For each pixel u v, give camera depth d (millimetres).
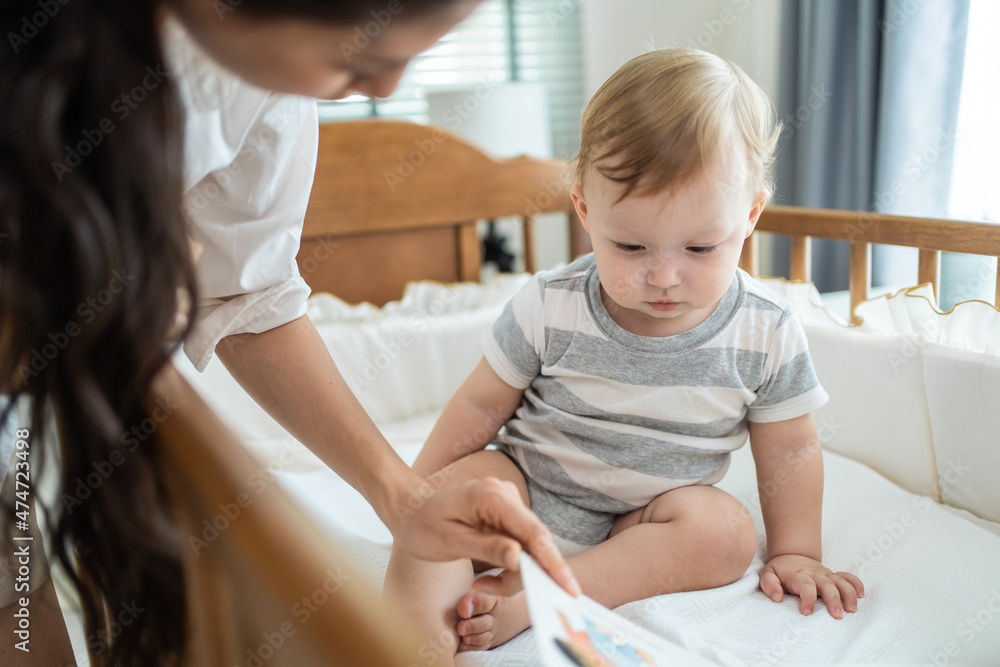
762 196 829
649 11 2631
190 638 494
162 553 478
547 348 908
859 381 1114
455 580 745
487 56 2744
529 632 752
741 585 830
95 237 394
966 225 1028
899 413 1068
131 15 396
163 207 418
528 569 545
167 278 426
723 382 865
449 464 931
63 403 449
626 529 833
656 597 792
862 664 691
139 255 417
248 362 731
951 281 1853
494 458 920
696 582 815
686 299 784
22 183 385
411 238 1827
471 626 712
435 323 1562
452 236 1871
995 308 998
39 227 397
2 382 453
